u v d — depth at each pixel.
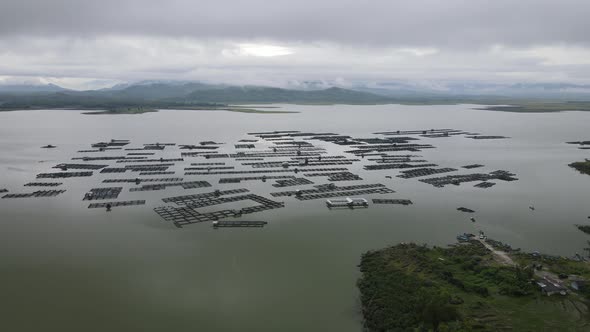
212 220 130.25
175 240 114.94
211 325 78.62
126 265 100.62
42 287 91.00
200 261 102.75
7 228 123.25
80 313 82.06
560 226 128.00
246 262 102.31
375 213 138.12
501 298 81.88
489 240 113.31
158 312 82.62
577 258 103.44
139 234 119.00
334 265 100.81
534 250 109.88
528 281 86.56
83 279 94.31
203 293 89.00
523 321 74.50
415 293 83.25
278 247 110.81
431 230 123.44
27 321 79.38
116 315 81.44
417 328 73.06
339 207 143.75
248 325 78.75
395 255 101.94
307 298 87.19
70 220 130.00
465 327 71.19
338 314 82.00
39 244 112.06
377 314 79.06
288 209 141.25
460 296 82.31
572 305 79.25
